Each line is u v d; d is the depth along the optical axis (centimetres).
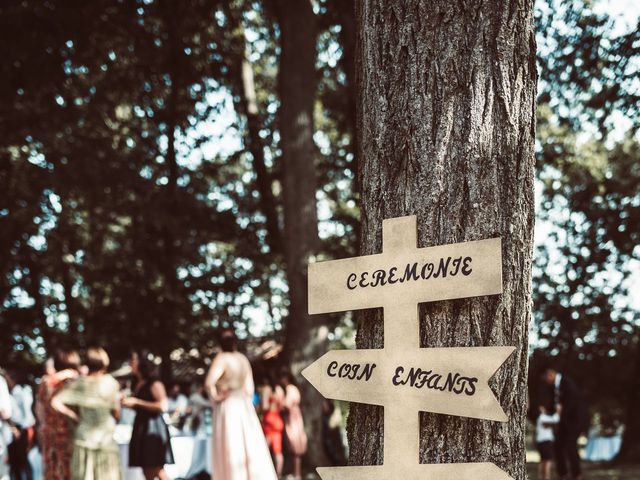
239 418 856
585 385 2103
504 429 233
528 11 251
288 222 1762
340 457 1727
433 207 240
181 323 2170
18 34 1672
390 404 235
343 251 2191
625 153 1958
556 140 1870
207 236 2183
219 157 2344
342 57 1866
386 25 254
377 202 250
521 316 239
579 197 2020
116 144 2109
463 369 223
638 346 2084
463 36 246
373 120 254
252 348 2594
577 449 1183
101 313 2142
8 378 1112
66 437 822
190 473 1249
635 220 1986
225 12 2055
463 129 242
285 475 1505
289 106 1783
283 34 1803
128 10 1812
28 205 1923
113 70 1945
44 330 2152
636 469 1678
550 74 1217
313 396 1653
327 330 1745
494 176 240
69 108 1847
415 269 235
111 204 1975
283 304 2619
